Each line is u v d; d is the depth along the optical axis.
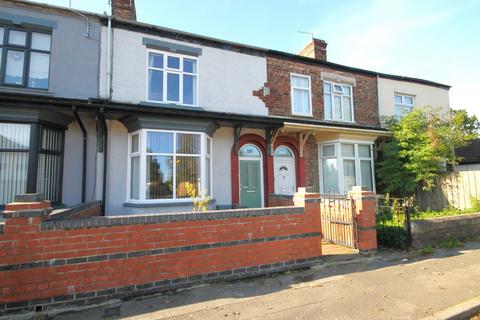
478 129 20.89
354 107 13.02
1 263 3.77
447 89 15.78
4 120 6.91
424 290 4.64
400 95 14.49
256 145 10.72
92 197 8.12
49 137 7.62
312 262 5.76
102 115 7.73
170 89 9.56
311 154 11.76
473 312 4.04
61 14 8.35
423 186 11.55
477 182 10.34
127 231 4.38
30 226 3.91
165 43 9.48
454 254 6.65
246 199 10.28
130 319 3.74
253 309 4.01
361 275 5.32
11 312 3.76
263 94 11.02
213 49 10.30
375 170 12.46
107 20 8.81
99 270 4.18
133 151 8.46
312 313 3.89
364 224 6.56
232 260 5.04
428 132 11.21
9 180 6.93
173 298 4.33
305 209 5.79
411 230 6.98
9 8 7.80
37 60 8.09
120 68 8.84
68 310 3.94
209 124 8.88
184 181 8.48
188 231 4.76
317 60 12.17
